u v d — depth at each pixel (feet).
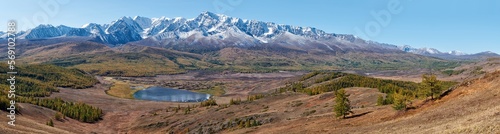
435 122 185.47
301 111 463.83
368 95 489.67
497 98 188.85
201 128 495.82
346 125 256.52
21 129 258.37
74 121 597.52
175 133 524.11
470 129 137.49
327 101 515.50
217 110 631.15
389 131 196.03
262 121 445.78
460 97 226.38
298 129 284.82
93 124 620.08
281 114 466.29
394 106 250.78
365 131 216.13
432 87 250.37
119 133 574.56
